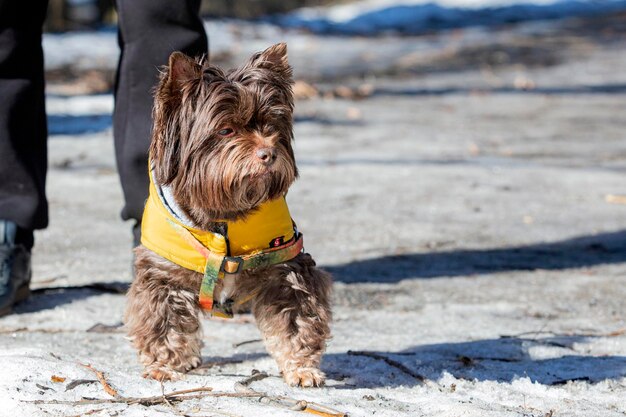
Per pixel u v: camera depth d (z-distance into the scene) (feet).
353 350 27.50
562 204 51.44
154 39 29.81
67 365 23.84
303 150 66.23
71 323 30.09
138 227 30.81
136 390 22.86
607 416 22.04
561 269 38.73
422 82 104.99
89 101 81.15
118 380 23.45
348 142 69.72
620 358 26.84
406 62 120.57
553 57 126.52
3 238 31.30
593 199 52.80
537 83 105.09
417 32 158.71
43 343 27.63
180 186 23.52
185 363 24.67
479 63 120.78
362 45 138.51
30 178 31.96
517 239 43.88
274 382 24.23
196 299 24.39
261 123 23.40
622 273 38.17
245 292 24.48
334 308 32.65
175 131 23.53
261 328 24.54
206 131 22.94
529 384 24.21
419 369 25.49
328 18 179.63
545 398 23.36
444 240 43.45
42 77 33.17
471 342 28.40
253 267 23.68
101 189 53.01
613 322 31.40
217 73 23.70
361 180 56.59
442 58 124.67
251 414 21.22
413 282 36.35
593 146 69.56
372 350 27.53
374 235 44.11
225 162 22.71
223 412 21.27
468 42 142.20
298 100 89.71
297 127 75.36
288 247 23.82
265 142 22.80
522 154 66.33
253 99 23.11
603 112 86.48
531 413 22.03
